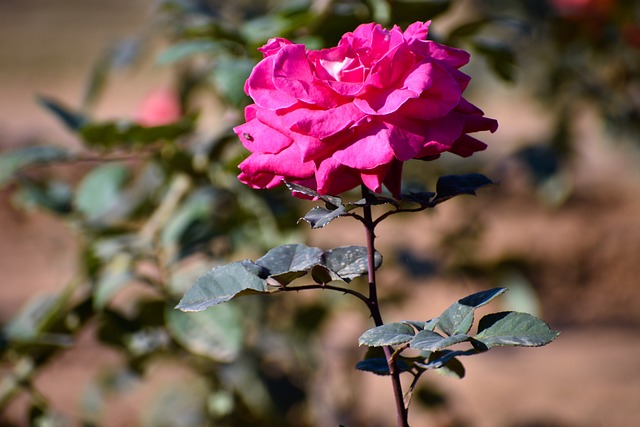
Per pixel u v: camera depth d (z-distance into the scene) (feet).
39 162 3.39
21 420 6.72
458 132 2.23
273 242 3.72
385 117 2.23
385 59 2.22
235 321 3.34
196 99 4.79
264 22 3.51
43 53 32.53
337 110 2.21
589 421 7.41
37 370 3.71
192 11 3.60
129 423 6.94
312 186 2.32
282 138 2.26
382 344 2.28
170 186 3.91
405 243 5.08
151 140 3.41
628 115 5.46
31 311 3.75
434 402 5.68
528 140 5.48
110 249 3.55
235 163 3.27
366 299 2.38
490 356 9.18
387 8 3.26
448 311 2.35
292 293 5.03
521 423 7.32
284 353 4.79
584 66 5.57
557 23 5.37
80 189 4.01
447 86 2.23
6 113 22.41
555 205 4.56
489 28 6.01
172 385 5.27
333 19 3.33
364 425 6.22
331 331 8.33
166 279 3.54
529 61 5.92
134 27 36.88
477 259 4.96
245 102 3.23
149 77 26.68
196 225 3.61
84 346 8.44
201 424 4.98
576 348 9.31
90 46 33.63
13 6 42.68
